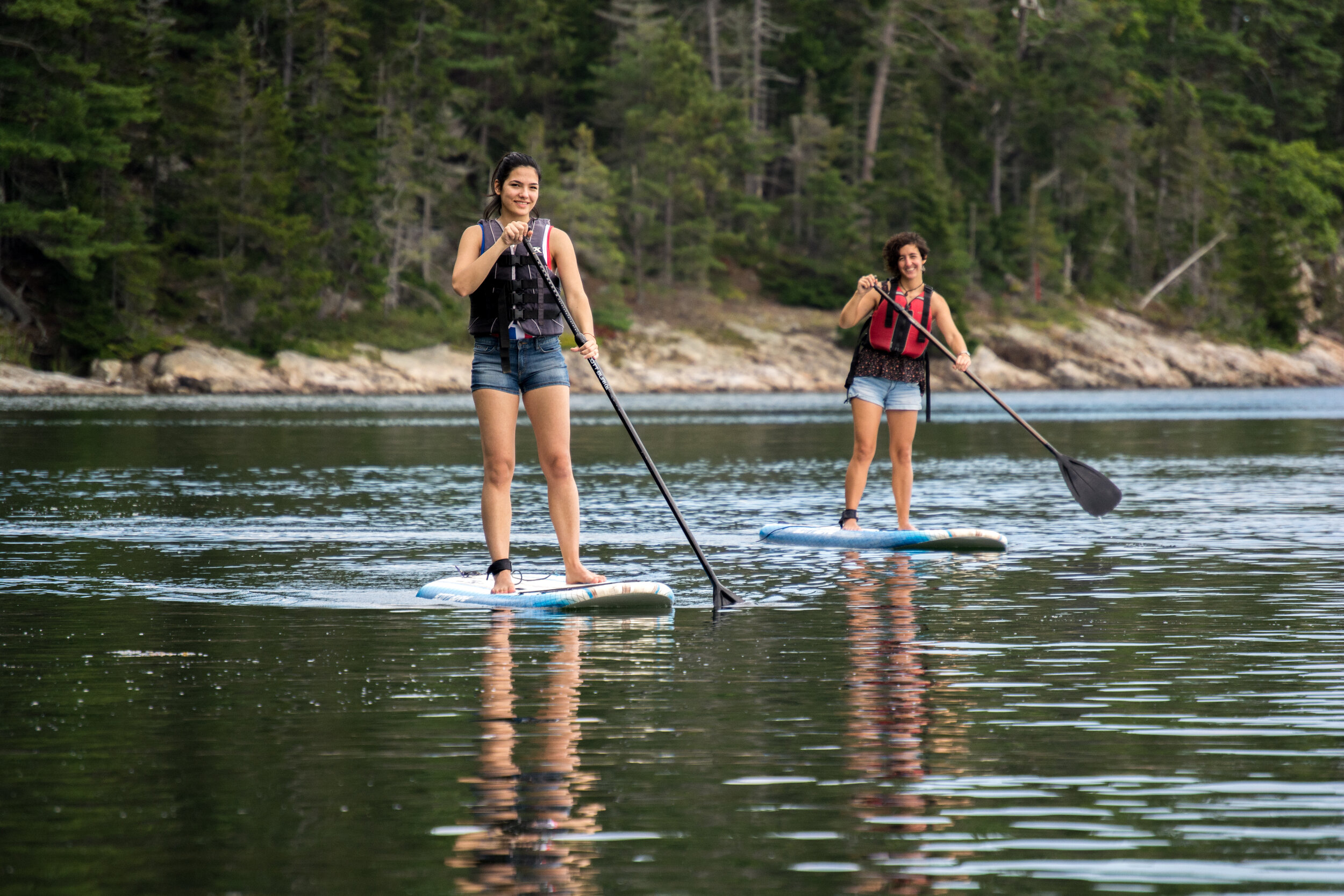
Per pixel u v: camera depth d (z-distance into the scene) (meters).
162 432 97.44
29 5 184.38
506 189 29.14
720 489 54.66
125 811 13.50
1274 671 20.16
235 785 14.33
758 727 16.77
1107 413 139.50
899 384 39.81
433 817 13.32
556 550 36.09
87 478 58.38
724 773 14.77
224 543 37.22
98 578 30.58
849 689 19.02
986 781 14.48
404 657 21.50
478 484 56.69
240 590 28.86
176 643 22.59
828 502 49.44
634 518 44.19
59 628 24.02
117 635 23.42
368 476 60.25
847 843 12.55
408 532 39.97
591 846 12.50
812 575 31.48
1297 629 23.77
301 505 47.94
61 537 38.47
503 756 15.45
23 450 76.12
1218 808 13.55
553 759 15.36
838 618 25.33
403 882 11.63
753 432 101.31
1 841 12.61
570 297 29.47
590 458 73.62
